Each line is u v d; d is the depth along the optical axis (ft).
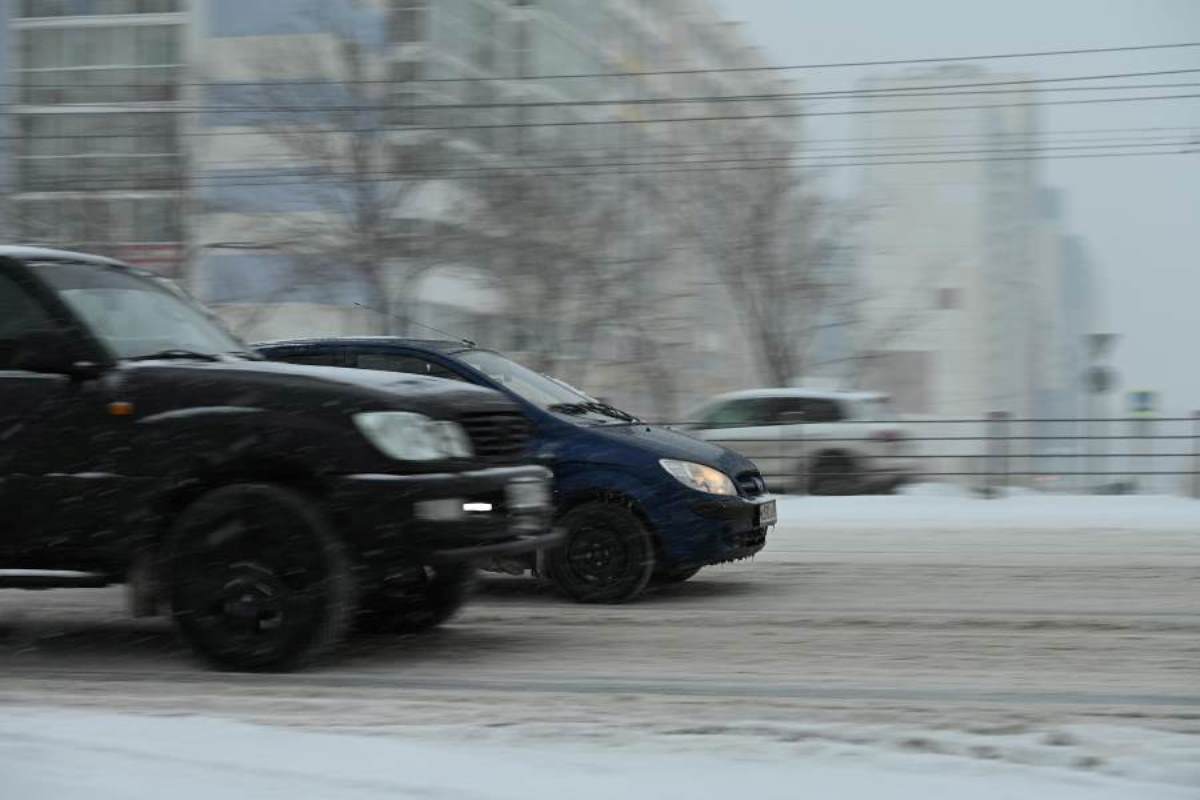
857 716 22.35
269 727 21.39
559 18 187.32
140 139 147.95
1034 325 260.83
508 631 33.06
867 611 36.45
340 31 119.24
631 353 128.16
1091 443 85.97
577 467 37.81
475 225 121.90
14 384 27.22
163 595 26.78
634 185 131.54
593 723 21.54
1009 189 239.30
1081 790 17.35
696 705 23.62
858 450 87.61
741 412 89.97
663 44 222.07
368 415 26.40
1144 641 31.12
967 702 24.09
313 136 118.52
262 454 26.25
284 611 26.14
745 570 46.26
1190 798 17.07
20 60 165.58
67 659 29.27
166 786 17.53
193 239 128.47
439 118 123.54
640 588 37.70
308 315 123.03
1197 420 83.51
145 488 26.55
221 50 154.30
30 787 17.56
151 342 28.55
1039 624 33.83
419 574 29.37
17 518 27.07
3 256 27.96
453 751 19.45
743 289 133.18
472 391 29.09
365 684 26.20
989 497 81.46
